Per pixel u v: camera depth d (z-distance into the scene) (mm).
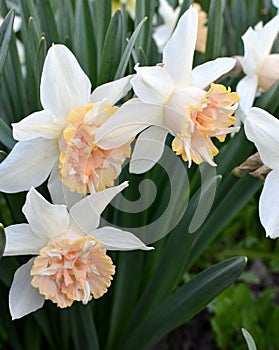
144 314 654
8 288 639
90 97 501
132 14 1002
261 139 509
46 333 667
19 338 698
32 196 485
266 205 517
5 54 518
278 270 966
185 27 503
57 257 491
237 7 772
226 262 566
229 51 816
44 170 503
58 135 498
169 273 621
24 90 616
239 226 1035
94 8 697
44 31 608
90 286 508
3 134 536
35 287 501
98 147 491
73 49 619
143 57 574
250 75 616
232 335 813
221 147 680
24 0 597
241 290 808
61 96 493
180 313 603
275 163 516
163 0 737
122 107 492
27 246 503
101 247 503
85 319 607
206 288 575
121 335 674
